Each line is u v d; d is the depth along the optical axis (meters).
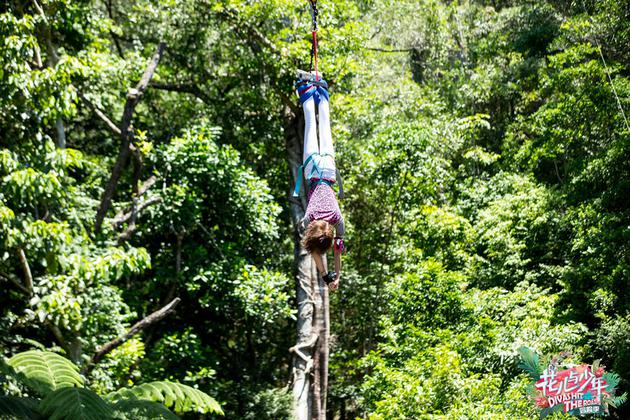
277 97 16.72
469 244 17.67
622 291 14.71
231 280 14.21
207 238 14.97
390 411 10.37
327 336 15.47
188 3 15.88
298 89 4.67
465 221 16.59
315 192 4.32
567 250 17.48
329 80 15.79
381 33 23.19
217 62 17.81
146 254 10.55
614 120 17.64
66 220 10.74
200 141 13.93
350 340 19.02
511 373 12.04
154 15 16.28
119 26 18.02
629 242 14.82
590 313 15.52
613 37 19.92
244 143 17.50
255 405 14.60
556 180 22.50
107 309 10.90
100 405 6.59
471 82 24.52
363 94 18.09
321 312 15.48
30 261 10.82
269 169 18.05
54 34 13.27
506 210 18.36
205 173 13.84
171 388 8.90
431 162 16.28
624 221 15.12
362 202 19.00
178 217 13.41
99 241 11.28
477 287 16.41
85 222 11.59
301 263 15.76
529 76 24.06
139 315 15.09
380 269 17.69
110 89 14.09
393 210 17.62
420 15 24.27
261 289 14.23
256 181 15.04
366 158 16.36
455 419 9.68
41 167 9.54
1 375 7.13
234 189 14.04
